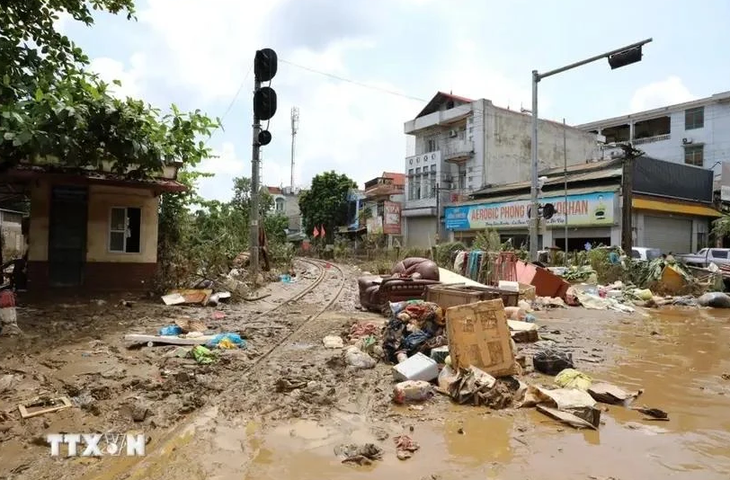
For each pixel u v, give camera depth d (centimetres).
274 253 2461
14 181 1191
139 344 750
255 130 1566
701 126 3462
